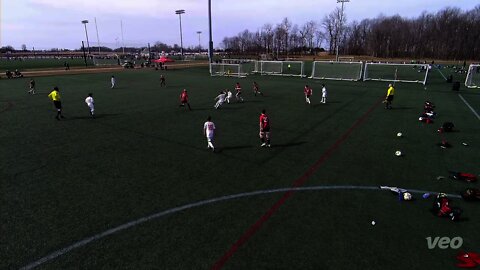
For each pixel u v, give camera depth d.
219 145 14.09
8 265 6.38
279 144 14.24
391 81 41.03
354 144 14.23
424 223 7.91
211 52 54.84
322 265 6.37
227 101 25.38
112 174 10.85
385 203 8.91
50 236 7.33
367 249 6.88
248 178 10.54
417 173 10.98
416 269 6.29
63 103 24.64
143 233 7.45
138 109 22.27
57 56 165.38
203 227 7.69
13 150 13.27
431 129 16.78
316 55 119.69
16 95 28.95
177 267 6.31
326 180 10.40
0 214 8.26
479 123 18.03
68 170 11.18
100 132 16.16
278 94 29.69
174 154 12.87
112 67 71.44
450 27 107.44
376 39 116.88
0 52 182.38
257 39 140.50
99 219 8.04
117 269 6.26
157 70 61.81
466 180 10.27
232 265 6.36
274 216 8.20
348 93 30.27
